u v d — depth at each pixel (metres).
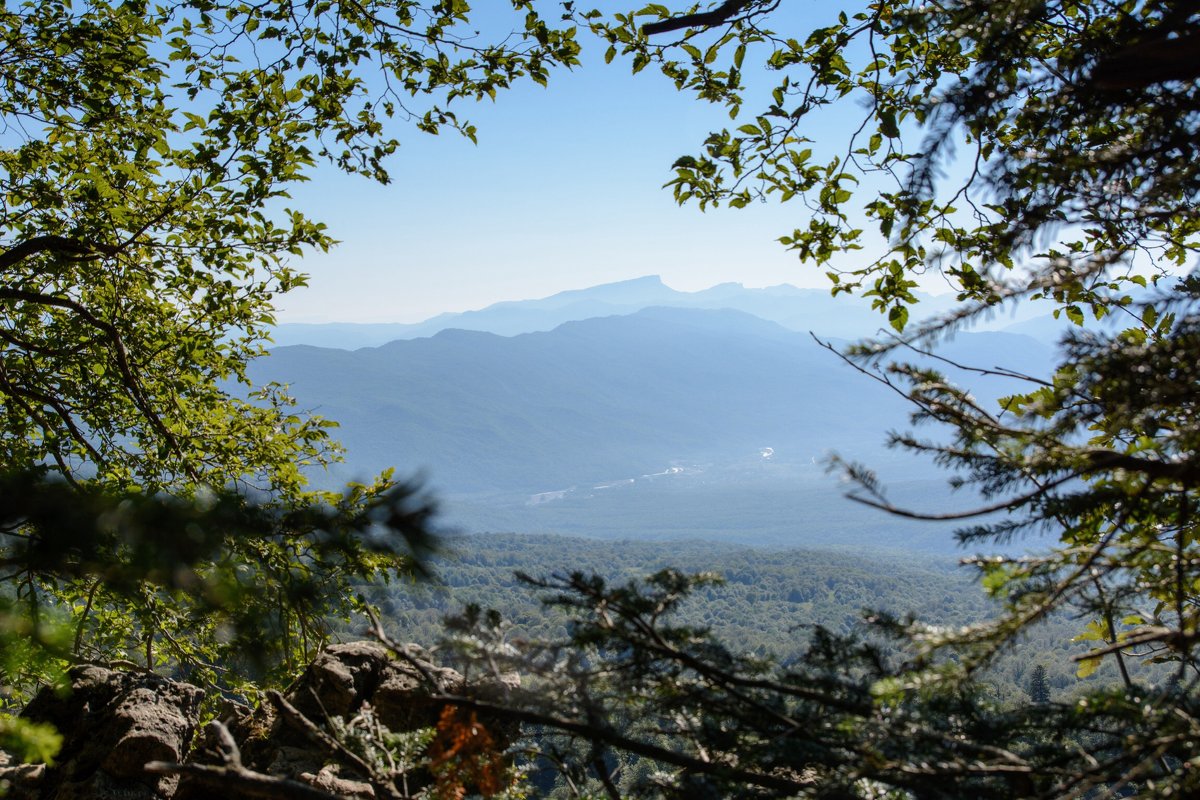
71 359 9.24
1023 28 2.45
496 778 2.54
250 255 9.04
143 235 8.91
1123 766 1.83
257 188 8.33
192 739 4.11
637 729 2.65
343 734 2.85
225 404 9.95
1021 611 1.95
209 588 1.50
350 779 3.51
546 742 3.05
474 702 2.44
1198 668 2.05
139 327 9.65
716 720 2.53
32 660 1.48
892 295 5.10
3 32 8.05
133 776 3.74
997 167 2.71
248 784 2.23
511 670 2.49
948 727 2.25
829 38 5.37
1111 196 2.47
